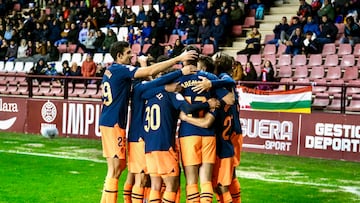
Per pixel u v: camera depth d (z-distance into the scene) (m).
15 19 26.22
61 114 17.25
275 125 14.64
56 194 9.76
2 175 11.40
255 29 20.42
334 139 13.91
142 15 23.64
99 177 11.31
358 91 17.09
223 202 6.95
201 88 6.55
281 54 19.55
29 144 15.77
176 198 6.98
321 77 18.27
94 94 20.09
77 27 24.23
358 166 13.07
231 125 6.95
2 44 25.14
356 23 18.95
